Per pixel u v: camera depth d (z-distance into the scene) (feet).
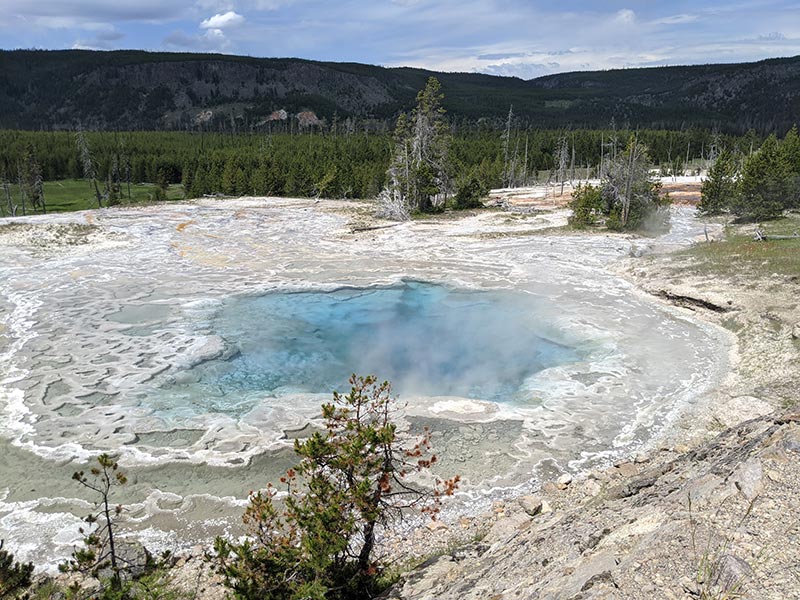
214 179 243.19
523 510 32.76
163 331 64.34
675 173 312.71
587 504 30.04
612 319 66.69
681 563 16.39
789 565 15.72
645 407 46.39
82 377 52.60
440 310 72.95
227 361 57.00
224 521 33.96
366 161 300.81
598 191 131.85
